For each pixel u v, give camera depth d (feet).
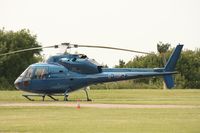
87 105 215.72
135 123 151.94
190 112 181.57
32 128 143.33
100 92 372.38
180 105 215.10
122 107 203.92
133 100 257.34
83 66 254.27
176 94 330.13
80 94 346.74
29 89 260.01
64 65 256.93
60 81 255.70
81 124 150.82
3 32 597.52
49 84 256.93
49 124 151.23
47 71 257.34
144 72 252.83
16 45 589.73
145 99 268.41
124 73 252.62
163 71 254.47
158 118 164.04
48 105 215.51
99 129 140.67
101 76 253.03
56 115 175.32
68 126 146.82
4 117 170.09
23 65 587.27
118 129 140.36
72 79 254.47
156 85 516.73
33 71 259.39
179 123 150.92
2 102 243.19
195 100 255.70
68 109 196.03
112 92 369.50
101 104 222.28
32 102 242.17
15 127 145.38
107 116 170.71
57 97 302.86
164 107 203.10
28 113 182.60
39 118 166.61
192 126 144.46
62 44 257.34
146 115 172.65
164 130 137.80
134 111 186.19
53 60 259.60
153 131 136.46
